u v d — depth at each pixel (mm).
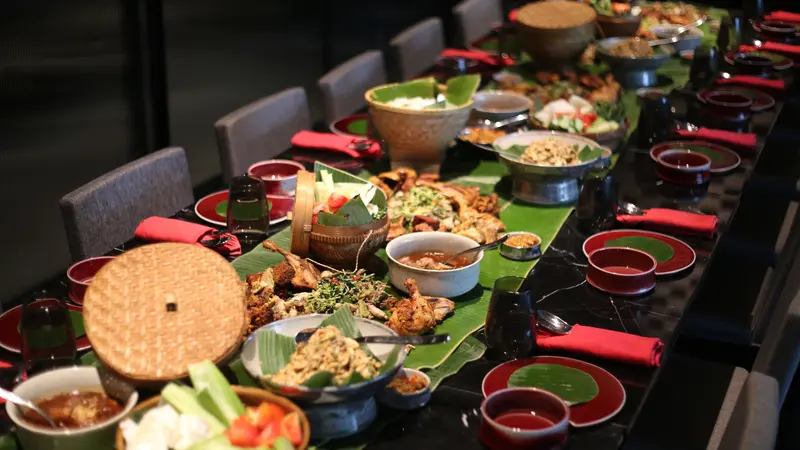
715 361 2189
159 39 3680
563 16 2988
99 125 3520
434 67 3062
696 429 1928
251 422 1264
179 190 2297
